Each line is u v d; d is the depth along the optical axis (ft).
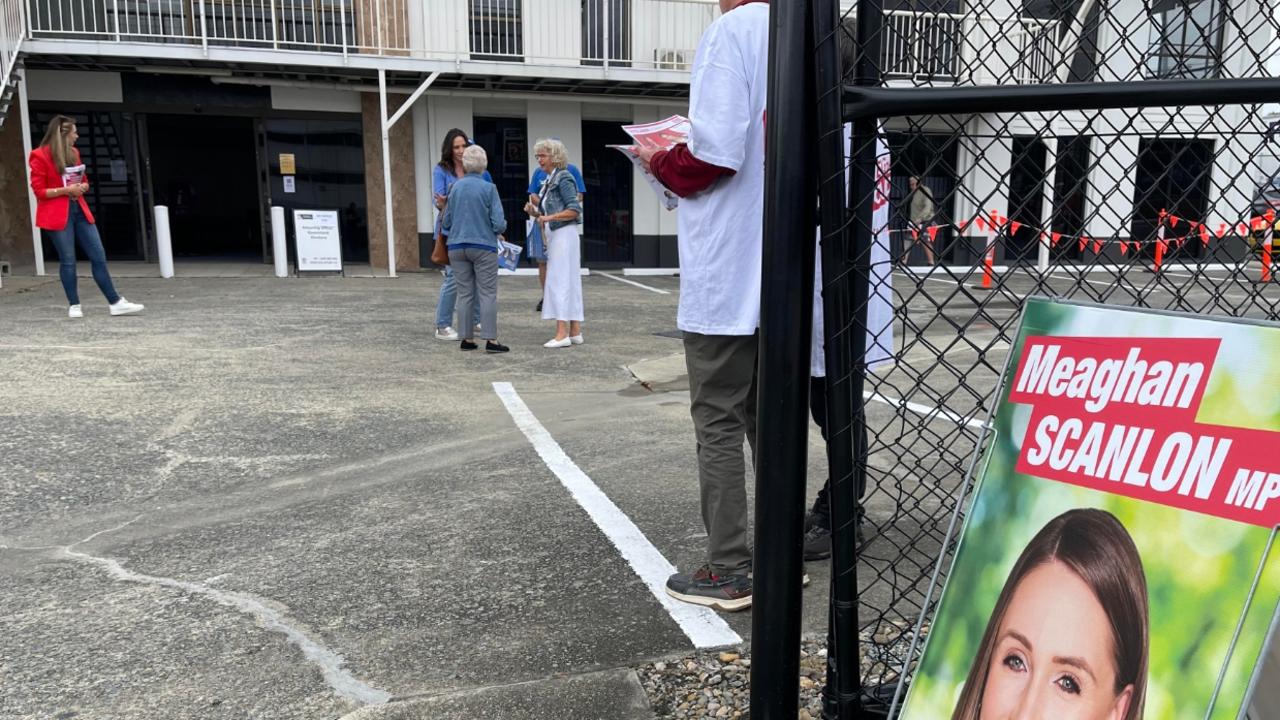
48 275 40.68
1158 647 3.92
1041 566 4.47
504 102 47.34
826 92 4.93
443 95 46.16
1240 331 3.96
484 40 45.01
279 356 21.75
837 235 5.13
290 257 46.83
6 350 21.57
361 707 7.00
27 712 6.97
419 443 14.61
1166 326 4.26
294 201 46.68
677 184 7.68
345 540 10.50
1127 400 4.33
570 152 48.34
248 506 11.64
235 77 43.45
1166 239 5.94
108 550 10.19
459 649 7.93
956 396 17.58
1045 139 5.60
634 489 12.32
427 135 46.47
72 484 12.38
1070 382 4.61
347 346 23.32
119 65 41.22
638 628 8.29
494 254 22.39
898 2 5.22
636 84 44.60
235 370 19.99
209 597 9.00
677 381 19.34
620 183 50.08
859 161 5.31
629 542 10.39
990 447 4.92
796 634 5.49
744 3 7.45
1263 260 6.15
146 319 27.25
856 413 5.77
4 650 7.94
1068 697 4.21
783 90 4.96
